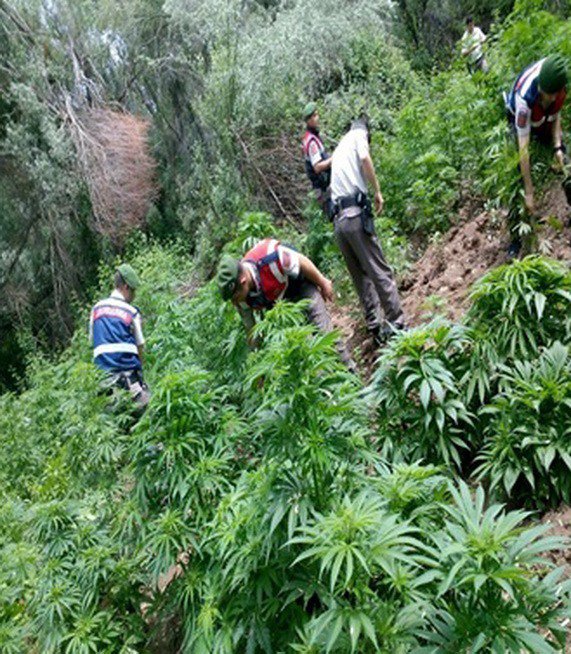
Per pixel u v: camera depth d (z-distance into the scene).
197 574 2.78
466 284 4.49
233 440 3.09
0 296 13.99
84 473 3.61
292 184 9.64
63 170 12.66
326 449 2.19
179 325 5.11
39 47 13.33
